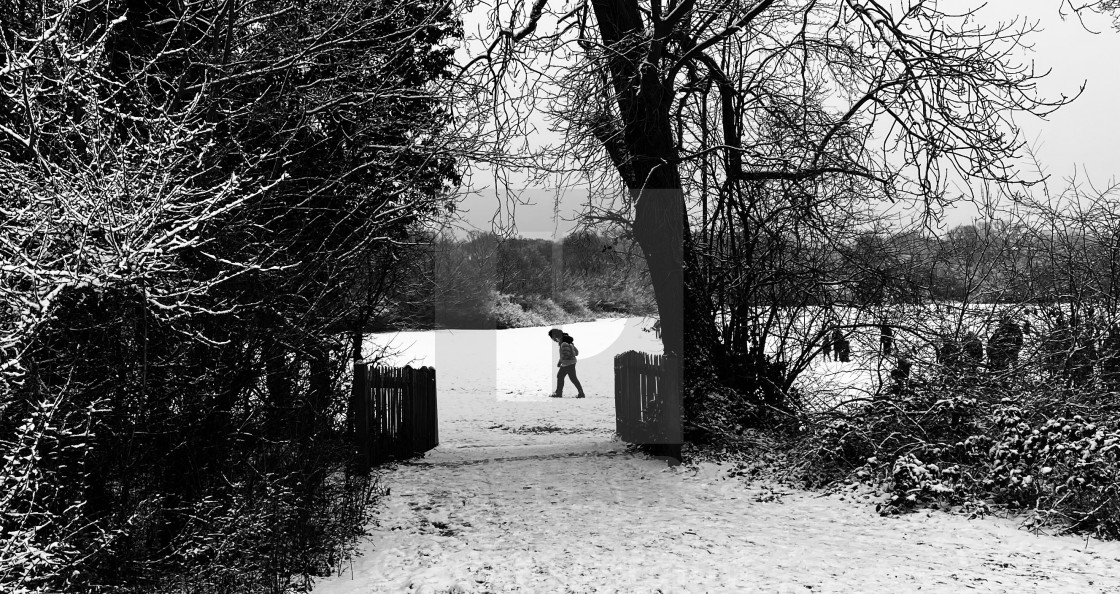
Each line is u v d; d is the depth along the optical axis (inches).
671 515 322.7
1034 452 305.0
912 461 335.0
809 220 481.4
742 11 467.5
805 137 475.2
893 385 409.1
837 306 482.9
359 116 295.6
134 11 253.4
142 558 197.9
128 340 189.6
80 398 182.9
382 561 260.7
